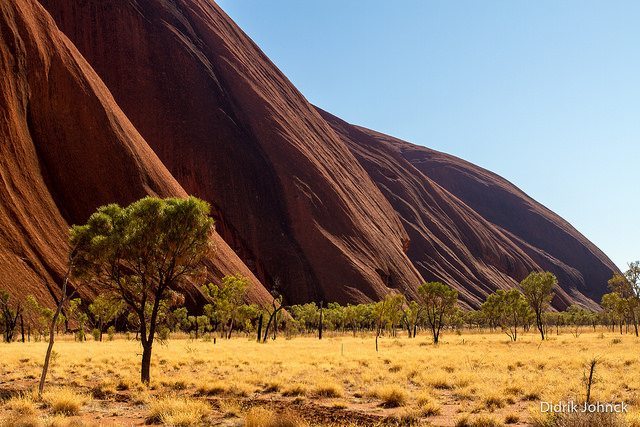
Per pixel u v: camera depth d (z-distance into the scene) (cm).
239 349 3784
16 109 8444
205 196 12800
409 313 7819
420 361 2881
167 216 2114
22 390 1841
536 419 1289
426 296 5441
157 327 2639
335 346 4431
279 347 4166
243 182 13312
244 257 12281
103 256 2008
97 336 5291
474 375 2145
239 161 13625
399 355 3184
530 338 6197
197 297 8100
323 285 12331
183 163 13025
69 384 2050
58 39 10062
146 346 2055
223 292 6269
